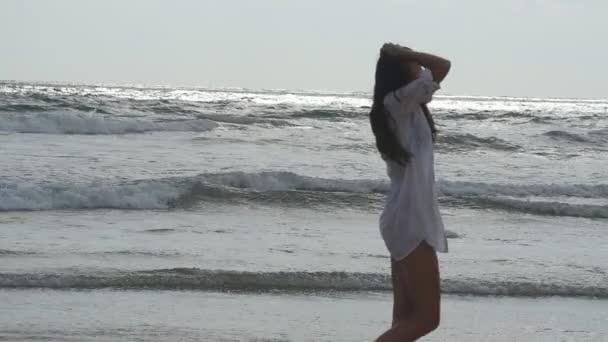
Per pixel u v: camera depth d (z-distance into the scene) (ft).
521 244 51.85
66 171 77.25
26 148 94.89
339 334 30.14
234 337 29.01
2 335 27.78
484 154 118.52
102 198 62.54
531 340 30.35
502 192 80.07
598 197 81.05
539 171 101.45
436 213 19.17
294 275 37.86
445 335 30.42
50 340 27.50
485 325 32.12
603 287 38.88
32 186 63.46
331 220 60.44
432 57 18.97
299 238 50.70
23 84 441.68
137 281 36.14
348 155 105.81
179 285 36.27
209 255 43.16
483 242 52.03
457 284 37.86
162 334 28.89
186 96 324.19
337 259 43.37
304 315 32.60
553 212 68.59
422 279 18.90
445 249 19.22
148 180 69.56
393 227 19.10
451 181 80.64
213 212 61.72
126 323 30.12
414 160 19.03
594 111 332.39
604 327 32.65
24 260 39.50
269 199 67.05
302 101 334.65
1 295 33.27
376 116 19.19
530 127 172.96
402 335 18.80
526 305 35.81
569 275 41.37
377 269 40.98
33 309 31.42
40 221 53.67
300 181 76.28
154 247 44.88
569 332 31.73
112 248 44.04
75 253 41.96
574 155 123.13
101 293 34.47
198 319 31.19
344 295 36.27
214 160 93.76
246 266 40.50
